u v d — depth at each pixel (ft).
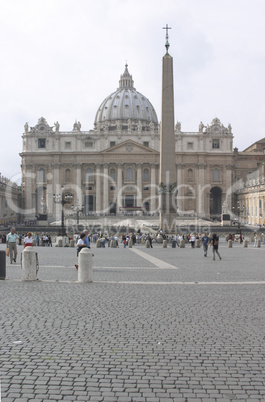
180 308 38.81
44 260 84.94
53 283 51.83
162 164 155.02
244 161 434.71
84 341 29.22
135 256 99.04
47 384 22.59
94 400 20.95
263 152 444.55
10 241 75.66
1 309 37.73
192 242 146.20
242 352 27.40
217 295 44.98
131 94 573.33
